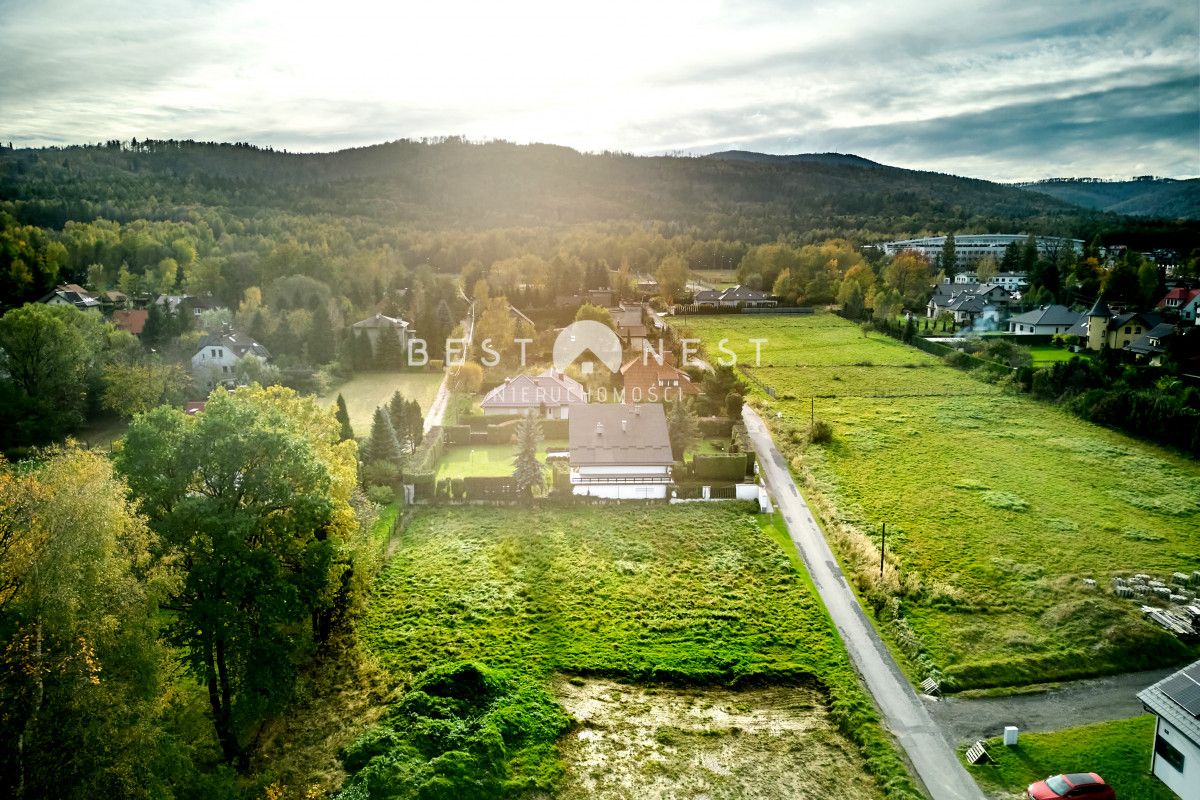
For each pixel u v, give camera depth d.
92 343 92.00
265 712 38.69
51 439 80.38
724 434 85.62
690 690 43.81
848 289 163.25
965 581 54.81
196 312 145.38
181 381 95.69
